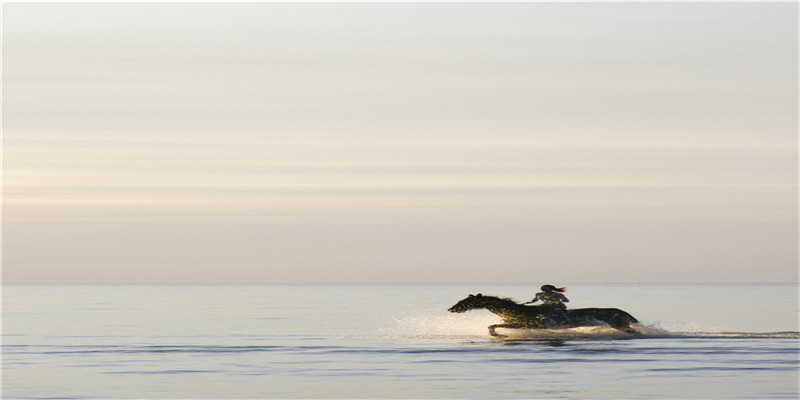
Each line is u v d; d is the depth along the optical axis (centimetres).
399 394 2950
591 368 3453
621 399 2827
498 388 3031
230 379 3259
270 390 3041
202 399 2888
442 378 3244
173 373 3412
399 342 4525
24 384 3152
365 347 4281
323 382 3183
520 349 4081
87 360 3828
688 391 2962
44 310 9269
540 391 2972
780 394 2911
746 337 4562
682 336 4591
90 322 6706
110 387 3097
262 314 8200
